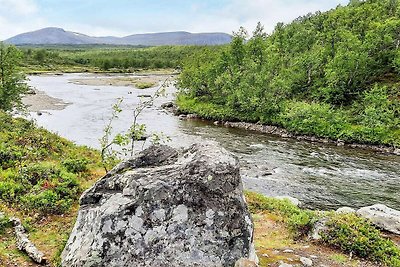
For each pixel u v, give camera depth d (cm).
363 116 4738
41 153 2138
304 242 1444
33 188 1466
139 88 9169
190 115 5875
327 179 2947
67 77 11850
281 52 7281
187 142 4044
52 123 4734
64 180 1605
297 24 8862
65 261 855
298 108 5059
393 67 6141
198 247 862
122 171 979
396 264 1265
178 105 6550
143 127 2012
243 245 895
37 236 1120
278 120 5103
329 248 1386
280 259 1189
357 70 5816
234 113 5606
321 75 6356
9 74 3834
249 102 5497
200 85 6675
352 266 1226
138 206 856
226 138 4494
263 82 5566
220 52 6781
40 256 951
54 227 1205
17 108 3938
